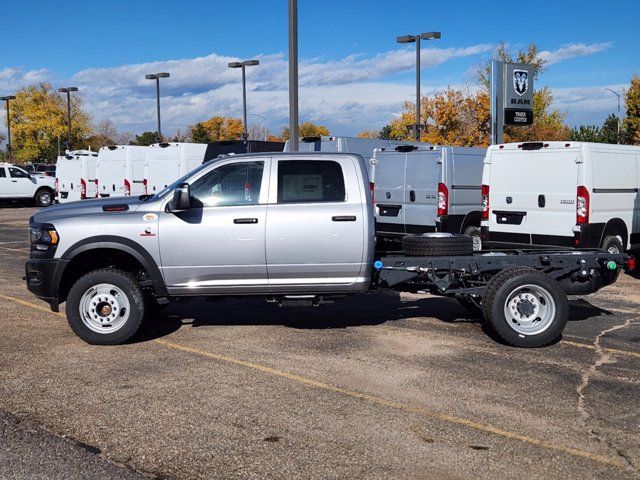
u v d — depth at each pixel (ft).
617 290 34.27
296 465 13.96
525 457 14.37
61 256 23.36
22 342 23.77
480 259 24.35
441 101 116.98
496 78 59.47
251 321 27.07
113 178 75.56
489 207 37.42
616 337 24.68
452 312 28.78
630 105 147.43
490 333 25.18
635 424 16.21
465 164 42.42
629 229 36.24
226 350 22.75
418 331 25.45
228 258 23.54
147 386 18.95
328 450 14.70
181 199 22.70
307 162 23.91
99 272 23.25
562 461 14.19
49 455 14.42
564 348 23.13
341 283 23.97
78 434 15.55
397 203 44.29
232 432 15.67
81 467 13.84
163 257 23.50
